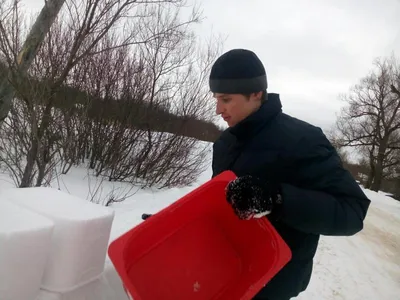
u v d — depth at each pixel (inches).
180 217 70.9
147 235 66.5
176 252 70.1
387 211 523.8
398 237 366.9
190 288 69.4
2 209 59.1
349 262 250.8
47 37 211.3
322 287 195.8
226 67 66.3
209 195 71.7
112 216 68.4
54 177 233.9
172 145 313.0
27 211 60.1
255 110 69.4
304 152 64.9
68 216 61.7
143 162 308.0
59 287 60.9
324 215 59.9
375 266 259.3
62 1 178.4
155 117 304.5
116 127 289.7
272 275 60.2
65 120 207.0
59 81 182.1
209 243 73.5
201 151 342.6
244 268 72.0
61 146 207.2
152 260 67.5
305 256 70.1
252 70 66.2
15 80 171.8
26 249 54.5
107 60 275.4
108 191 256.5
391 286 225.1
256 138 68.7
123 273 56.6
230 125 71.5
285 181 66.3
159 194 289.3
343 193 64.1
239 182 57.8
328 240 293.9
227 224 74.7
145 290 65.5
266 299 69.7
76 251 61.3
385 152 1122.7
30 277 56.2
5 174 220.4
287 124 68.4
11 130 199.0
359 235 338.6
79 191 237.6
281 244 62.0
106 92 279.7
